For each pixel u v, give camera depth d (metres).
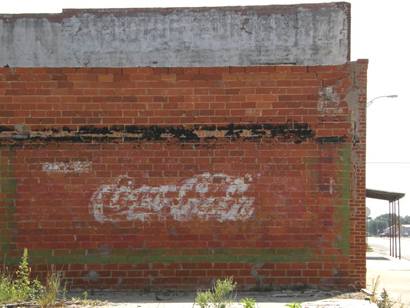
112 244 12.03
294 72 12.09
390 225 36.34
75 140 12.13
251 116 12.06
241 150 12.05
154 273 11.97
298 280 11.91
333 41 12.25
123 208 12.06
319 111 12.03
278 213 11.98
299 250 11.94
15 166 12.12
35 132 12.15
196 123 12.09
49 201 12.09
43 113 12.16
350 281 11.88
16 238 12.05
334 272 11.90
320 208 11.96
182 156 12.09
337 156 11.99
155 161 12.09
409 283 17.86
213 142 12.08
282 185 12.01
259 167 12.02
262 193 12.01
